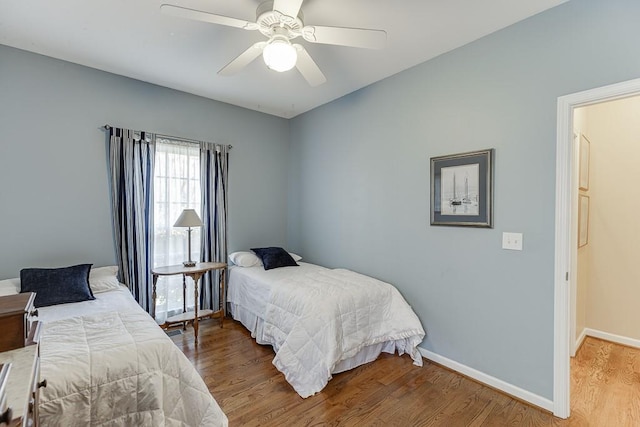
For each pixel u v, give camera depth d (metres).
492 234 2.30
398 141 2.98
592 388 2.29
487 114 2.33
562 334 1.97
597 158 3.26
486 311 2.34
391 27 2.22
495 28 2.24
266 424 1.87
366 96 3.31
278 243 4.40
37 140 2.65
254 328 3.14
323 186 3.89
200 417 1.62
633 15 1.72
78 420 1.32
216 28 2.25
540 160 2.07
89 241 2.90
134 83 3.14
